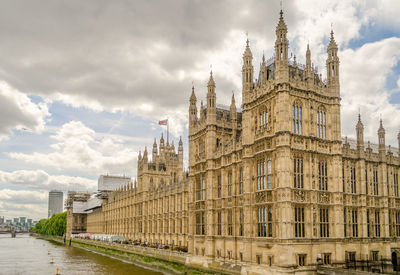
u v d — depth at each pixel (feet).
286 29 179.42
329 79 192.75
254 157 192.13
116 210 583.99
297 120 179.22
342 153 196.24
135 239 475.72
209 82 240.73
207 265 222.07
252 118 198.90
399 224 213.66
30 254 443.32
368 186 203.92
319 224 176.65
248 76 204.03
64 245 639.35
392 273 180.75
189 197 258.16
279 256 164.45
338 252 178.50
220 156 225.97
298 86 180.86
